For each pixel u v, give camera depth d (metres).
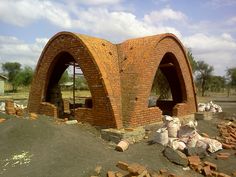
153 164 8.04
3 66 75.12
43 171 6.92
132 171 7.02
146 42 12.14
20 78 69.19
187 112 14.41
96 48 11.48
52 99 13.90
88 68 10.90
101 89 10.48
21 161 7.37
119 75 11.60
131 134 9.64
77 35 11.40
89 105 14.74
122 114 10.59
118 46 13.08
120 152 8.74
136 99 10.63
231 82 65.19
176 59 13.66
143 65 11.16
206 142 9.77
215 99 46.06
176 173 7.83
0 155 7.61
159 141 9.46
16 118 9.66
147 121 11.06
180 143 9.39
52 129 8.96
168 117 10.06
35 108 13.40
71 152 7.86
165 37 12.54
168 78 15.91
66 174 6.86
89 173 6.99
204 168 8.18
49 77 13.28
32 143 8.12
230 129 13.12
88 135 10.02
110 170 7.25
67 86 48.88
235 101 41.88
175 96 16.14
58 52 12.31
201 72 63.03
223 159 9.27
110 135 9.69
